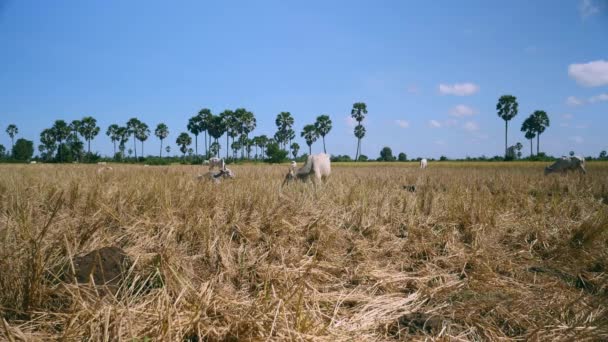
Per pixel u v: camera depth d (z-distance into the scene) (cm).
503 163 5919
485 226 612
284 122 9044
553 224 649
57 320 290
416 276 450
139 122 9538
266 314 291
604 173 1944
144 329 277
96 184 742
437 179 1645
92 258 371
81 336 266
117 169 2020
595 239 550
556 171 2094
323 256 490
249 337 272
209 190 795
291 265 440
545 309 351
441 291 398
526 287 415
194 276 408
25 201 595
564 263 493
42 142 9162
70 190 674
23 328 279
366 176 1781
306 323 287
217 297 329
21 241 396
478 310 349
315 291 362
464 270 464
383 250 527
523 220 669
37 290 306
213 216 607
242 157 8694
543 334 304
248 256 464
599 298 362
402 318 336
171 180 1004
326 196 825
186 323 283
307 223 606
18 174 1246
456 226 638
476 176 1767
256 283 398
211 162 1405
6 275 316
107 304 295
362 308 349
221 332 281
